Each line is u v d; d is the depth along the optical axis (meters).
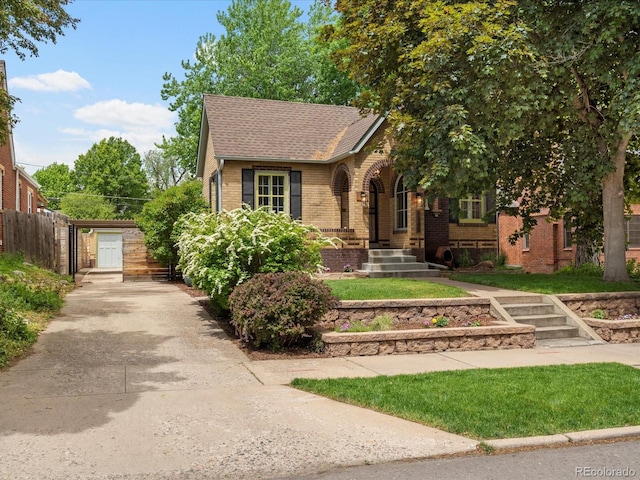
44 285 14.28
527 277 14.81
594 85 13.09
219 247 10.22
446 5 12.23
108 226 27.80
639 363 8.53
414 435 5.29
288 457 4.77
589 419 5.64
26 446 4.88
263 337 9.05
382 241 20.69
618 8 10.42
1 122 11.60
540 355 9.18
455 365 8.30
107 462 4.58
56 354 8.52
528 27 11.68
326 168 20.42
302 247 10.72
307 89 34.34
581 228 15.68
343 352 8.95
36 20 10.42
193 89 34.09
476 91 11.84
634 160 14.95
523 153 14.45
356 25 13.71
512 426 5.45
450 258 20.00
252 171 19.56
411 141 13.22
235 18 35.19
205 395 6.56
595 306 11.85
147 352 8.80
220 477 4.39
